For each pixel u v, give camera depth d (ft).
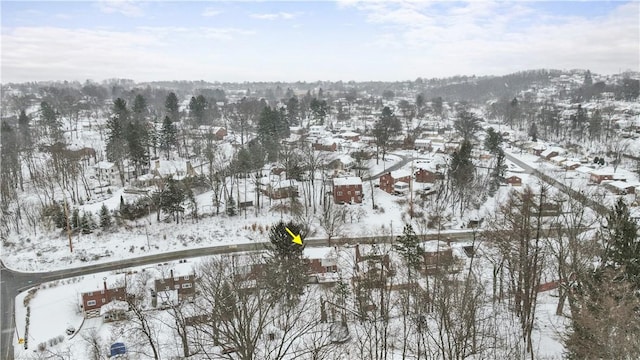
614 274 95.86
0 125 389.39
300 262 163.63
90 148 356.59
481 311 138.21
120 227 248.32
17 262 219.41
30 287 198.18
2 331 165.48
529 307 121.08
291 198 268.00
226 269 169.68
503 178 316.40
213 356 118.73
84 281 191.52
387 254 164.04
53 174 295.69
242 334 80.59
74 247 230.48
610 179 321.73
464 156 274.36
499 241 150.41
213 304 116.37
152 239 239.30
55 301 183.62
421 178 305.94
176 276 180.24
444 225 252.83
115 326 163.63
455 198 278.26
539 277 127.24
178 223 253.65
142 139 322.55
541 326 132.26
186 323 134.41
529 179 323.37
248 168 298.76
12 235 242.17
